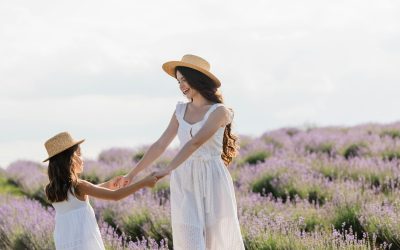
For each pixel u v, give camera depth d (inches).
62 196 201.2
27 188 543.2
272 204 345.4
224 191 202.5
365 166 450.0
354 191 360.2
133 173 216.2
